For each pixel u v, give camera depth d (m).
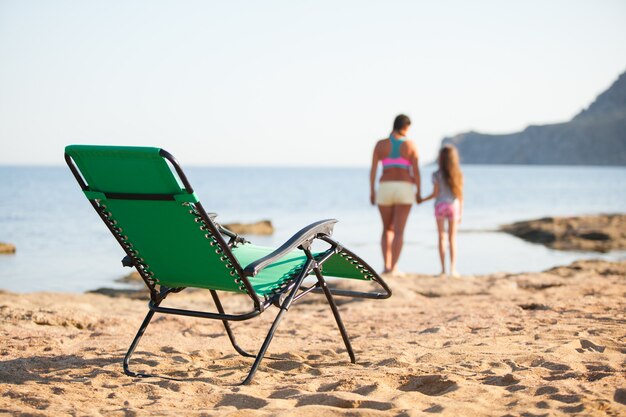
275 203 50.25
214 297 4.21
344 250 3.87
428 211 37.81
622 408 2.81
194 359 4.25
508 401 3.03
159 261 3.65
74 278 13.84
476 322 5.50
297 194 65.06
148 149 3.12
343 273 4.25
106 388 3.48
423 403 3.05
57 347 4.61
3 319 5.66
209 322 5.95
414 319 6.06
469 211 39.81
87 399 3.28
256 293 3.48
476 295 7.77
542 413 2.76
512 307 6.26
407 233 24.36
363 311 6.63
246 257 3.87
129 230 3.56
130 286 12.75
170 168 3.18
